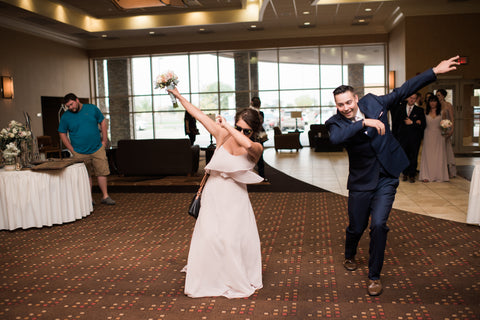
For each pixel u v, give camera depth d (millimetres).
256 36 17672
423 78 3164
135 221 5879
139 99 19375
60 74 16422
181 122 19422
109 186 9094
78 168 6066
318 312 2887
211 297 3201
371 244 3215
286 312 2900
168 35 17547
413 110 8016
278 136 16141
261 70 18594
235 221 3238
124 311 2979
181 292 3352
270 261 4070
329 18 15211
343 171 10555
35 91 14781
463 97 13617
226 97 18906
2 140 5621
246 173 3305
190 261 3234
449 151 8602
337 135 3037
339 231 5094
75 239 5039
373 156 3230
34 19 13547
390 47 16672
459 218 5535
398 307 2928
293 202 6938
